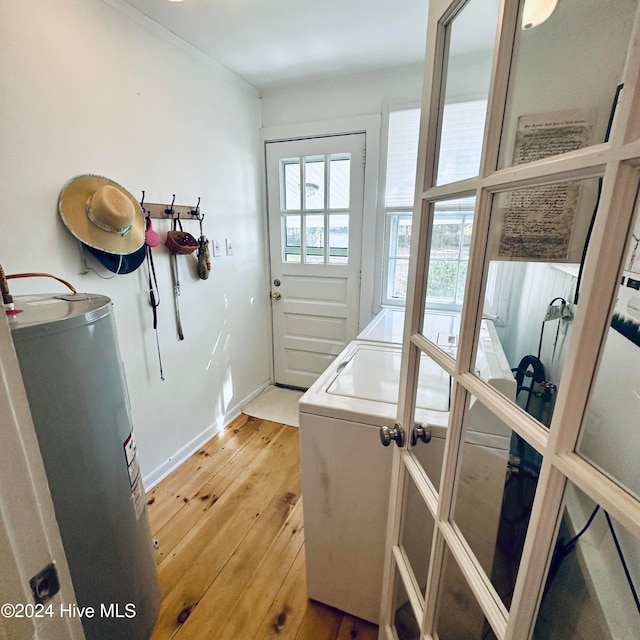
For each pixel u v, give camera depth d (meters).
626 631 0.44
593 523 0.44
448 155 0.75
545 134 0.50
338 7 1.53
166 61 1.72
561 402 0.39
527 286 0.71
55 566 0.40
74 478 0.84
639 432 0.38
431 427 0.83
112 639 0.99
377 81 2.18
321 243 2.61
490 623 0.54
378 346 1.58
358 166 2.36
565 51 0.47
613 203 0.33
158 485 1.89
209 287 2.19
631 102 0.31
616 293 0.36
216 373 2.34
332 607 1.27
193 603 1.28
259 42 1.82
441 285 0.79
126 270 1.57
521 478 0.56
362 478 1.07
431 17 0.74
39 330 0.74
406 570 0.92
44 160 1.26
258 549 1.50
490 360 0.69
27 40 1.18
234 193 2.34
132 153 1.60
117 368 0.97
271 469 2.01
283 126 2.47
